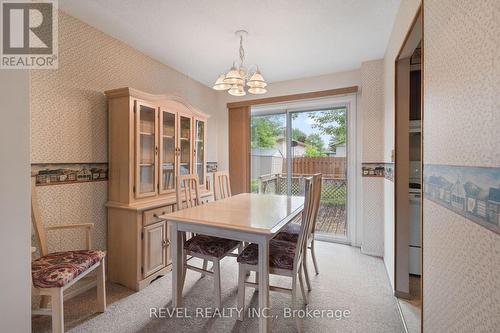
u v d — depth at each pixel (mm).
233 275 2408
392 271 2197
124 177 2172
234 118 3865
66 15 1972
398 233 2023
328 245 3271
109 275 2246
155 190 2391
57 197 1933
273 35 2322
